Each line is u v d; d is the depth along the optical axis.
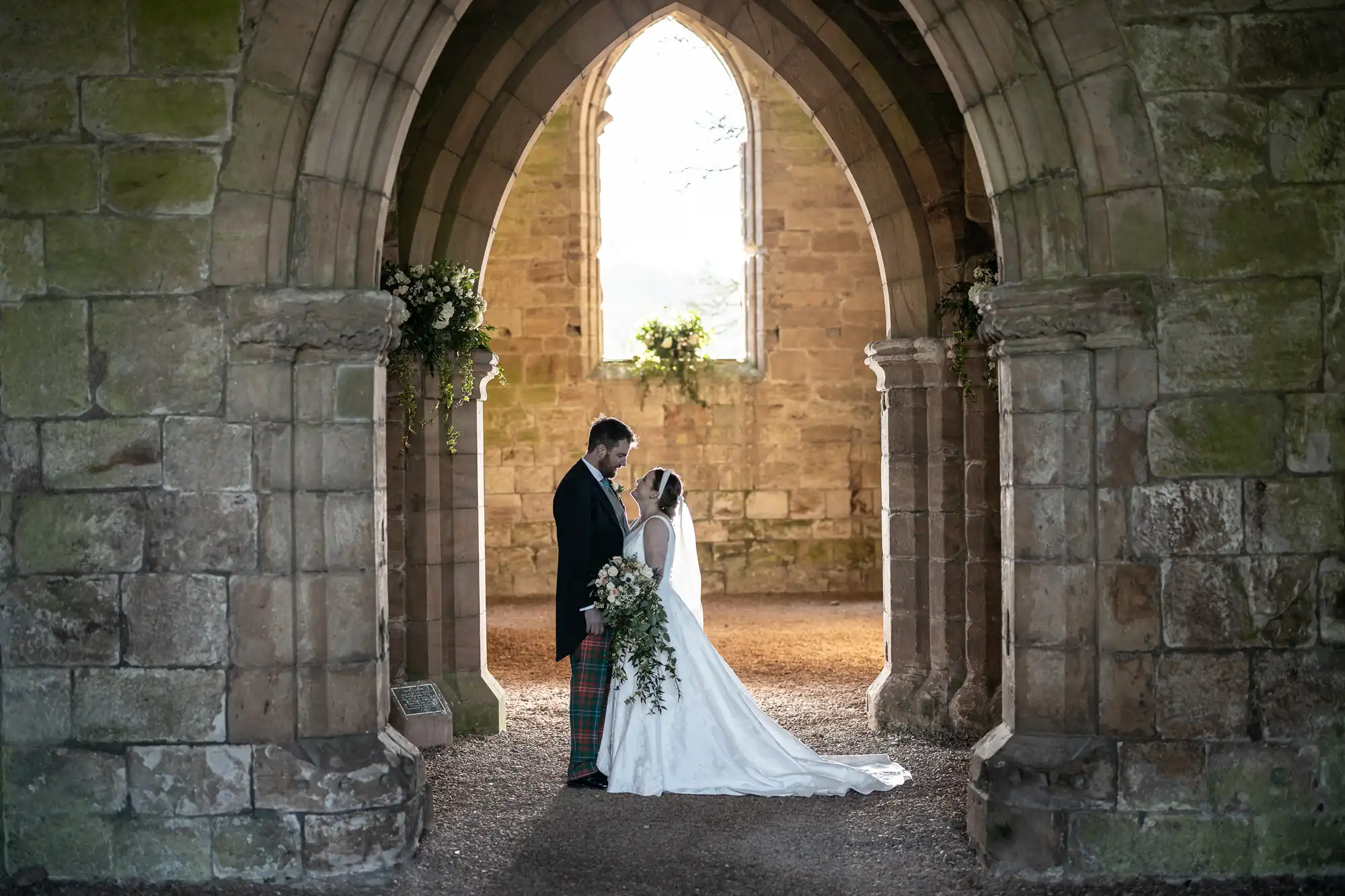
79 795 4.03
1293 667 4.05
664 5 6.56
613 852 4.32
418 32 4.12
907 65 6.33
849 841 4.44
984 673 6.20
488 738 6.28
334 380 4.11
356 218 4.14
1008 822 4.10
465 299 6.07
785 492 12.35
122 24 4.02
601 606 5.20
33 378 4.04
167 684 4.03
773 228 12.30
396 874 4.06
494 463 12.20
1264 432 4.07
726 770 5.14
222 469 4.04
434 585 6.45
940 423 6.36
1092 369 4.14
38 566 4.04
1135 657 4.08
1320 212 4.06
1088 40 4.09
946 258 6.34
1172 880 4.02
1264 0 4.06
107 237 4.03
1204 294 4.08
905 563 6.50
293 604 4.08
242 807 4.02
